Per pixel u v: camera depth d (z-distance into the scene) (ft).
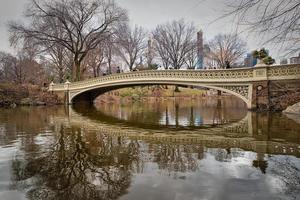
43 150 27.53
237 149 26.50
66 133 38.70
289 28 13.93
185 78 74.84
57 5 117.39
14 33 117.19
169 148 27.84
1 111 83.25
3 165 22.12
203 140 31.94
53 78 175.01
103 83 102.32
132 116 65.77
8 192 16.51
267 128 38.88
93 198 15.46
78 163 22.49
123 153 25.85
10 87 118.42
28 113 75.82
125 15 128.36
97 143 31.01
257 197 15.15
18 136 36.29
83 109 93.76
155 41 189.37
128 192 16.21
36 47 122.31
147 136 35.55
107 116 66.08
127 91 179.42
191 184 17.28
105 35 125.29
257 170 19.77
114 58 200.03
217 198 15.10
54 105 117.39
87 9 123.85
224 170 19.97
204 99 166.71
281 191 15.93
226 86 68.03
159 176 18.92
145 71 84.48
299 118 49.21
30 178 18.93
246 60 160.15
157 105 115.75
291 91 59.36
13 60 196.13
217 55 182.70
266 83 61.57
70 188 17.04
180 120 54.75
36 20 119.44
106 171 20.27
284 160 22.22
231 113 67.77
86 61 163.12
